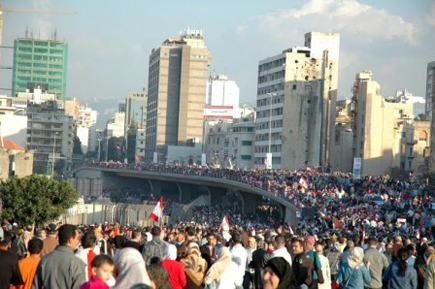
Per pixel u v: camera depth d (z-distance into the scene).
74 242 19.78
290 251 30.84
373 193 105.75
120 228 52.00
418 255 31.17
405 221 73.88
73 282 19.27
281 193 126.56
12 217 88.00
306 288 26.66
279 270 15.17
